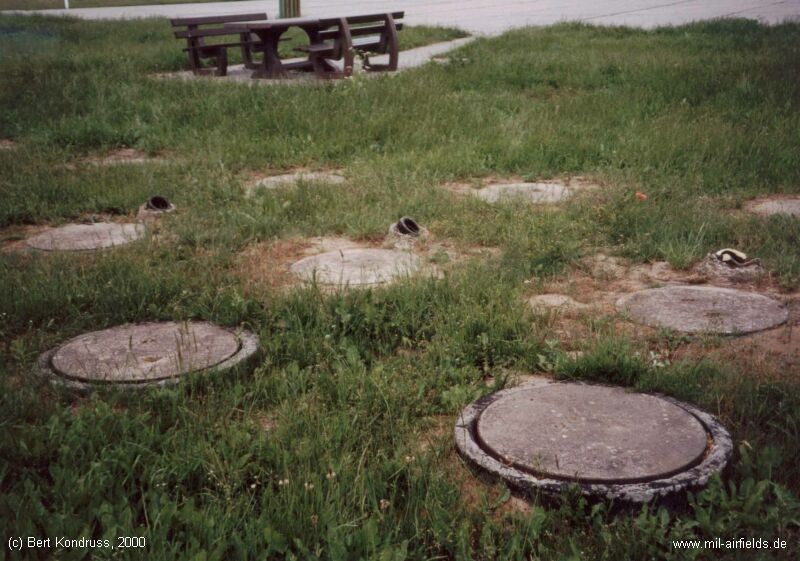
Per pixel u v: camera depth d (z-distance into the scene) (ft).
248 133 34.88
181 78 46.55
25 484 10.23
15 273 18.69
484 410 12.32
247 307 16.48
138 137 35.73
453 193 25.98
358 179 27.71
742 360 14.14
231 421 12.25
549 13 86.17
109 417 11.88
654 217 22.45
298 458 10.94
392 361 14.38
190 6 114.73
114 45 65.46
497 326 15.33
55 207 25.25
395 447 11.51
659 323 15.96
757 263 18.95
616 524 9.70
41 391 13.23
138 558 9.08
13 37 70.95
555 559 9.11
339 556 8.95
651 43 56.08
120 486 10.31
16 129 37.50
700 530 9.73
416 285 17.06
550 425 11.73
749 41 55.11
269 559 9.31
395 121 35.12
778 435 11.52
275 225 22.94
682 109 36.27
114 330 15.90
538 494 10.23
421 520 9.81
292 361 14.33
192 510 9.80
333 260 20.18
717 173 27.40
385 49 50.55
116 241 22.21
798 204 24.62
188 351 14.60
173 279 18.16
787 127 32.65
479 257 19.88
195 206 25.03
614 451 10.93
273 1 115.44
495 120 35.76
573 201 24.53
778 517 9.52
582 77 44.47
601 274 19.07
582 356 14.10
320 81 45.27
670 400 12.45
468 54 54.34
